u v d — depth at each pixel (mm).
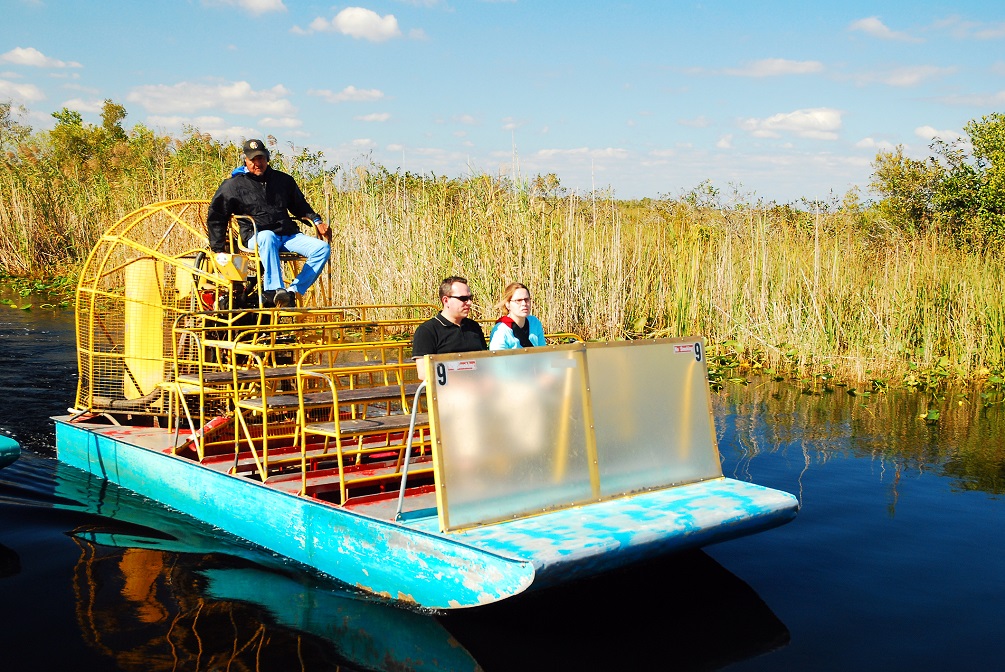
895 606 5016
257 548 5883
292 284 8516
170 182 17625
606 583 5348
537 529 4750
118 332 8289
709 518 5000
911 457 8281
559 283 13242
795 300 13609
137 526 6316
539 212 13539
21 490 7129
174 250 15938
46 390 10383
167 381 7996
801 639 4594
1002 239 14477
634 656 4391
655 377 5648
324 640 4465
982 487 7344
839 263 13695
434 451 4695
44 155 24312
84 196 21875
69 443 8016
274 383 7785
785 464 8016
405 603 4910
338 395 6207
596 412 5332
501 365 4965
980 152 16422
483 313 12906
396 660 4273
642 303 13828
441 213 14617
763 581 5383
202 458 6656
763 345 13094
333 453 6289
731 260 14031
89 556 5652
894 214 16547
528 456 5027
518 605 4973
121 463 7363
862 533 6242
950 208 16156
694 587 5285
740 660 4348
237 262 7945
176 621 4672
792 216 14562
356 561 5156
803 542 6066
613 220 13773
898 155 16844
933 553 5855
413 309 14000
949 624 4773
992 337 12484
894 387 11711
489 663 4273
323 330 8086
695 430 5820
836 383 11914
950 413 10234
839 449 8562
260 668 4148
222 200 8273
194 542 5980
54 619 4668
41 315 15930
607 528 4762
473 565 4504
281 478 6113
